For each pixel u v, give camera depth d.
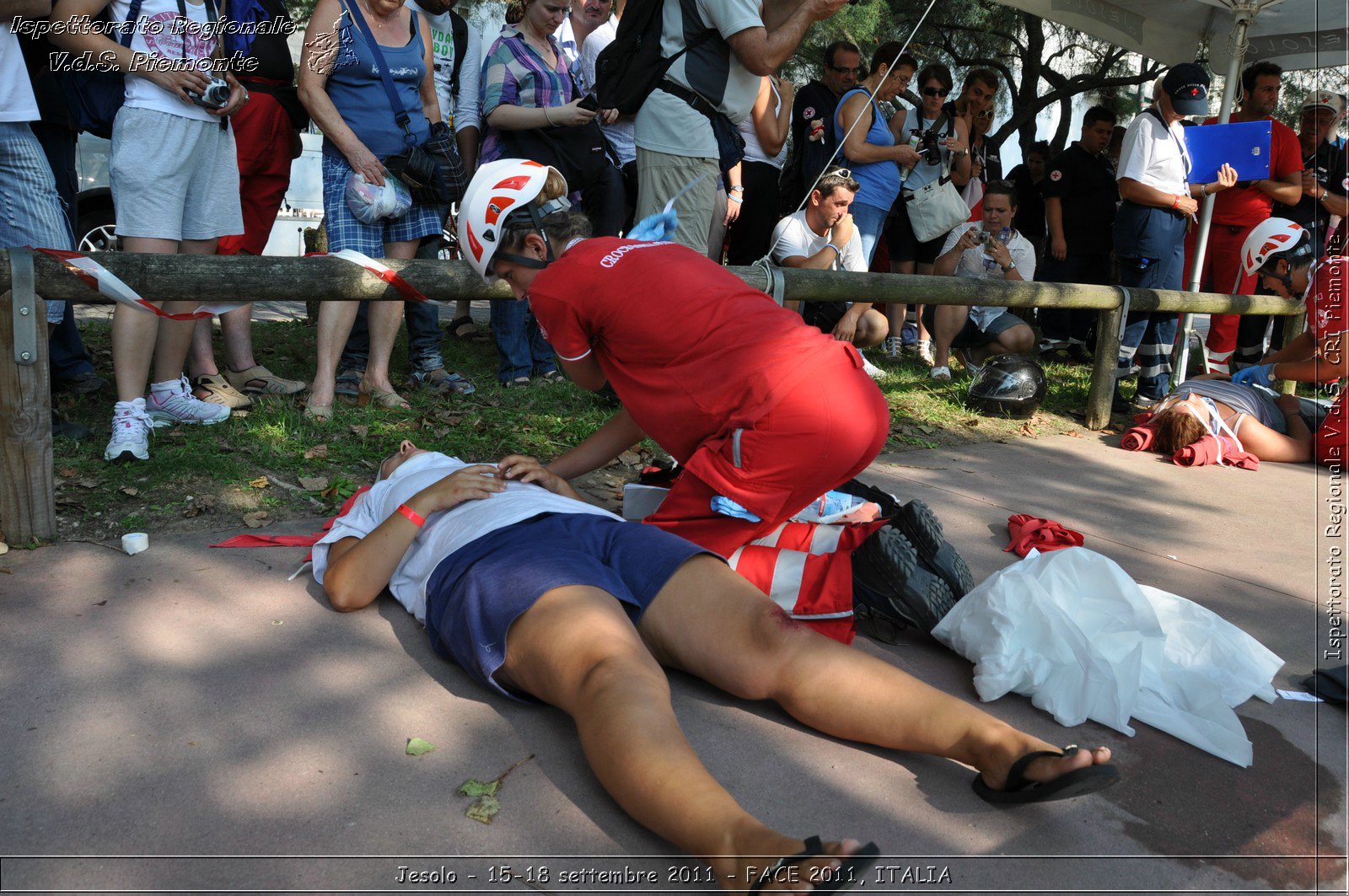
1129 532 4.07
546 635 2.16
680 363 2.70
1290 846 2.05
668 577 2.38
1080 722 2.45
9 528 3.05
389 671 2.50
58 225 4.01
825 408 2.60
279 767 2.08
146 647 2.53
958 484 4.59
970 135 7.90
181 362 4.14
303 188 11.03
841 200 5.84
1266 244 7.52
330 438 4.19
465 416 4.75
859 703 2.19
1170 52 8.25
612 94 4.33
